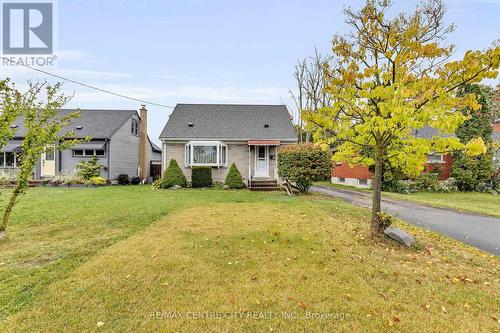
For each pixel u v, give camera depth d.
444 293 3.61
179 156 17.12
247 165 17.25
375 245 5.46
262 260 4.56
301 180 13.36
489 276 4.28
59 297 3.28
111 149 20.55
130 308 3.11
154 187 15.83
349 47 6.05
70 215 7.81
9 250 4.91
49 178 18.73
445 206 11.59
